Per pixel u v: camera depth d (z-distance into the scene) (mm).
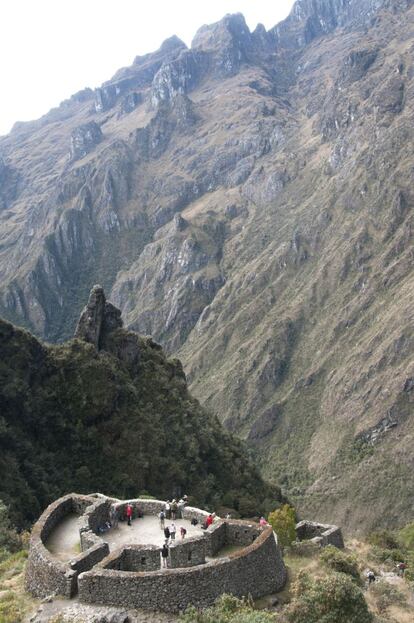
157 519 25734
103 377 73875
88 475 64562
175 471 69375
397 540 55406
